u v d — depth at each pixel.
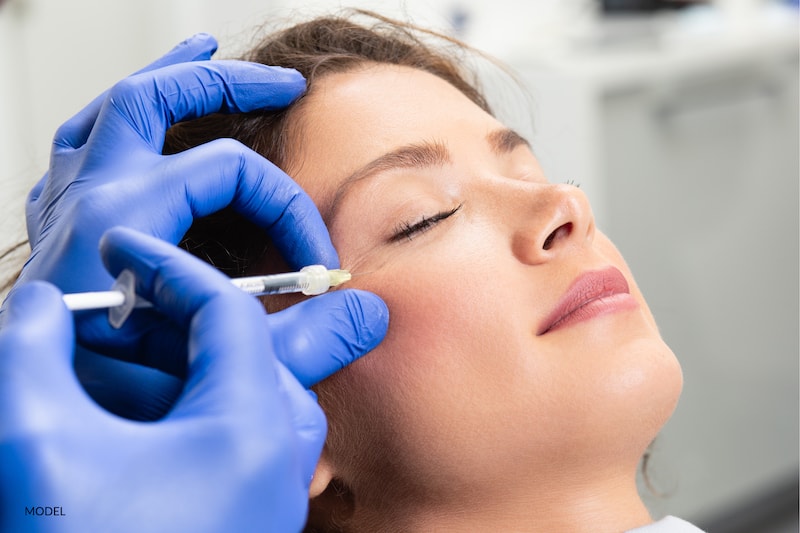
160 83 1.03
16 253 1.42
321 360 0.93
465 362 0.98
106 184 0.94
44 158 2.45
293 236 1.01
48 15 2.49
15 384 0.72
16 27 2.50
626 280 1.07
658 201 2.43
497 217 1.04
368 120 1.09
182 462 0.74
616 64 2.28
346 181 1.06
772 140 2.67
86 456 0.71
